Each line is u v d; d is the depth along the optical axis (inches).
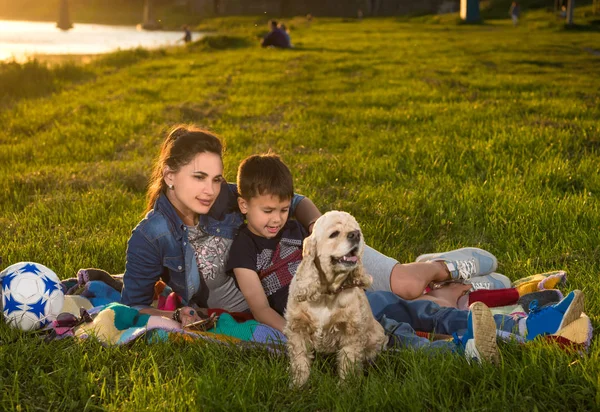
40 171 370.9
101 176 360.2
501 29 2026.3
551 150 380.5
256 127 507.8
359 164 371.9
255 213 166.1
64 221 284.7
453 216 282.8
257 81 792.3
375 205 300.0
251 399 142.8
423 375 146.4
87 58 1325.0
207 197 169.9
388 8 4279.0
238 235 174.9
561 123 456.8
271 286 174.9
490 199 302.7
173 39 2338.8
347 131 480.7
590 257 231.6
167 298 191.9
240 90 718.5
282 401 144.6
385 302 182.4
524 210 282.4
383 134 458.0
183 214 179.6
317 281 144.0
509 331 167.6
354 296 147.2
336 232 140.2
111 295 199.6
